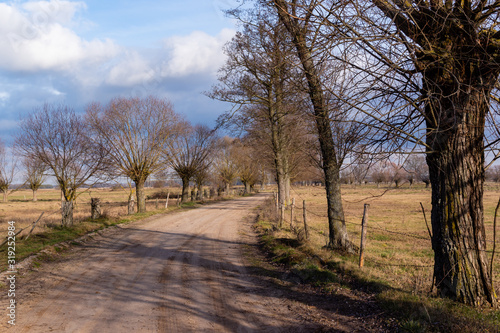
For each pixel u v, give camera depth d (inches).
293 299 271.0
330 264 353.1
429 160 233.6
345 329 207.3
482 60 199.9
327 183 437.4
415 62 212.1
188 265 396.5
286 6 267.9
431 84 205.5
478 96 213.0
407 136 207.2
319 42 232.1
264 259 436.5
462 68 214.8
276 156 914.1
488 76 213.0
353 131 225.9
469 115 217.9
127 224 811.4
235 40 462.9
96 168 728.3
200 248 517.0
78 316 223.1
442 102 215.8
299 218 962.7
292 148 815.1
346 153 234.7
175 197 2225.6
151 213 1070.4
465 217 219.5
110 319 219.3
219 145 1792.6
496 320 194.1
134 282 315.3
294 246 473.4
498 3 202.1
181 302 259.1
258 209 1300.4
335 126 241.6
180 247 523.2
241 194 2805.1
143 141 1041.5
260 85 649.6
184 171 1679.4
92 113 917.8
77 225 673.6
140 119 1028.5
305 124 326.3
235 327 211.9
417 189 2856.8
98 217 812.0
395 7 209.3
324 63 238.7
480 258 219.1
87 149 720.3
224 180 2536.9
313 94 279.3
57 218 910.4
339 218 431.2
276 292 292.4
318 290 291.4
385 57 210.4
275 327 212.8
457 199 220.8
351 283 297.4
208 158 1771.7
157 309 241.6
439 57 211.6
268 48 326.3
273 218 856.3
